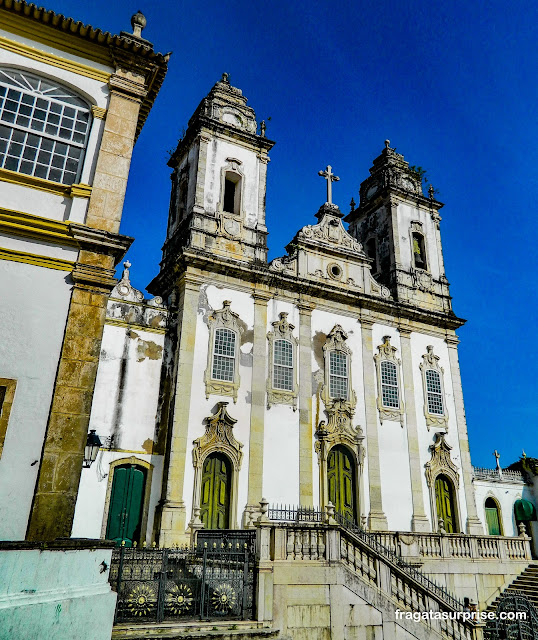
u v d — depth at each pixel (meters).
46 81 10.22
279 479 17.41
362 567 11.23
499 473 23.81
